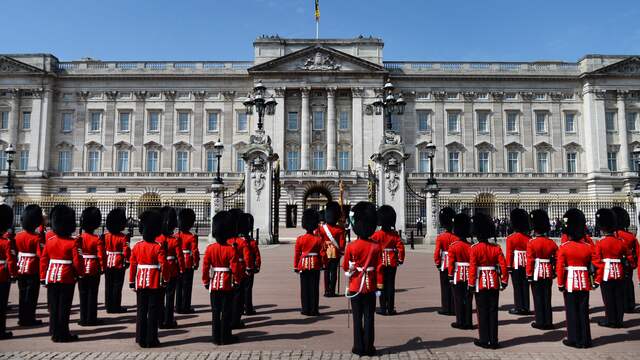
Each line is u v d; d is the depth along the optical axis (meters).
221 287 9.27
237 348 9.02
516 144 67.44
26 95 66.88
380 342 9.44
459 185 66.31
